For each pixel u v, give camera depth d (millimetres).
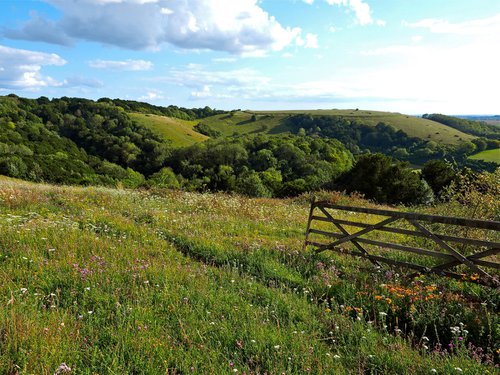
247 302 5574
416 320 5121
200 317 4977
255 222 12828
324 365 3916
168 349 4027
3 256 6766
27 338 3889
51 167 66438
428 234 6465
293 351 4117
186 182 75188
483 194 10312
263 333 4492
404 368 3938
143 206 14516
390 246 7102
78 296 5367
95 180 59156
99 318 4621
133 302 5250
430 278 6668
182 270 6812
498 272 6660
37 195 14188
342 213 16406
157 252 8133
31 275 5918
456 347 4309
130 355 3859
